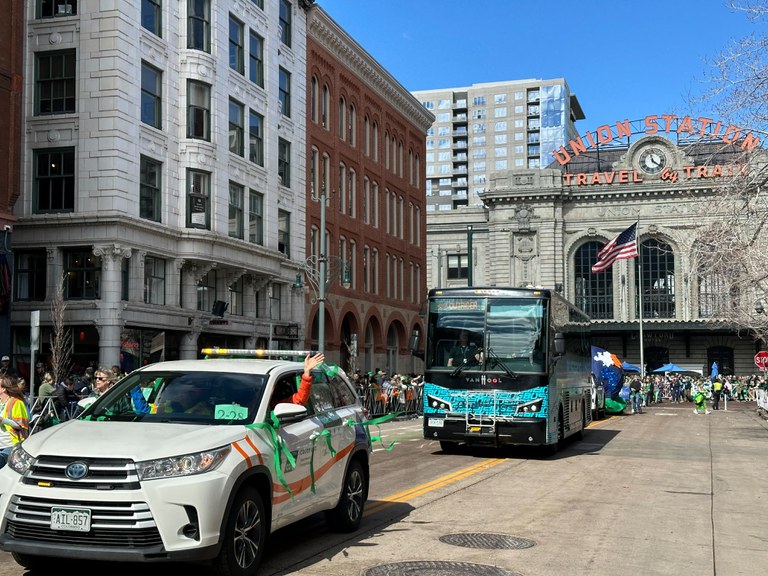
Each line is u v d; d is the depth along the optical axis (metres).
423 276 60.91
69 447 6.76
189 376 8.20
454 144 163.62
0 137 25.75
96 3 28.70
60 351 25.89
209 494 6.67
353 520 9.65
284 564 8.02
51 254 28.55
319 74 44.53
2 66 25.86
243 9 35.91
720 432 29.92
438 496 12.66
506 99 161.50
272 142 38.53
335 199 46.22
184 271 32.28
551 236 80.75
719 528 10.55
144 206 30.14
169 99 31.45
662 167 79.00
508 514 11.17
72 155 28.80
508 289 18.91
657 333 78.94
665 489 14.10
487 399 18.45
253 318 36.75
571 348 22.38
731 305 32.22
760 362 43.53
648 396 63.31
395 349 56.34
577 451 21.20
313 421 8.68
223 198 33.62
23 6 27.92
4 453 10.73
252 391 7.95
